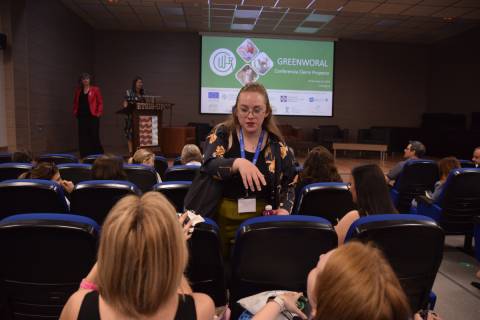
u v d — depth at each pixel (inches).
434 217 134.1
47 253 54.4
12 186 81.7
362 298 25.1
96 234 53.7
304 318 41.8
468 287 110.5
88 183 84.9
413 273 62.0
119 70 464.1
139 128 303.7
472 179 124.3
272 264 58.6
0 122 281.3
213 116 473.1
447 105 477.4
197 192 68.0
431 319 54.0
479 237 110.7
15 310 59.7
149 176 122.2
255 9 369.4
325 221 57.6
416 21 402.3
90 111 300.7
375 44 494.9
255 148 69.7
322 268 30.4
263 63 470.0
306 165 103.8
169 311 33.3
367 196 70.4
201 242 58.3
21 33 291.9
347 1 331.3
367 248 28.7
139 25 440.1
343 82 492.1
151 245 30.4
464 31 443.8
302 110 481.1
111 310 32.5
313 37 473.4
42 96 326.0
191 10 377.4
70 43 385.7
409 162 157.2
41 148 325.4
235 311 62.8
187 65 469.4
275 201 70.7
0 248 53.5
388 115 503.2
